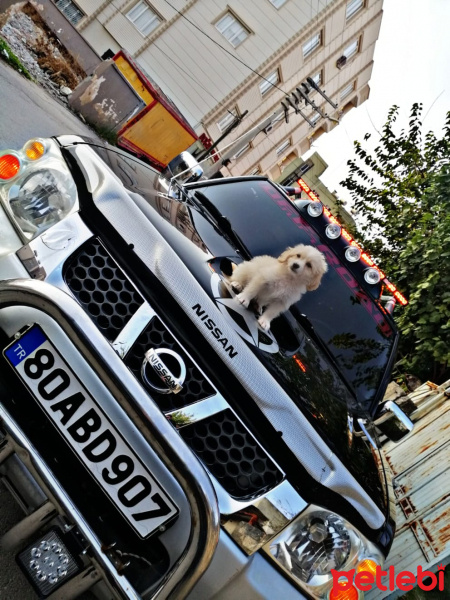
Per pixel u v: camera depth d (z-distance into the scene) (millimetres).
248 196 3787
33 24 11305
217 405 1685
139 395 1394
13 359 1613
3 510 1788
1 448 1557
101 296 1761
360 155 9977
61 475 1585
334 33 20656
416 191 8844
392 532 1946
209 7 17438
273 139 24891
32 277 1718
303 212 3949
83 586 1530
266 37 18000
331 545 1680
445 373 6551
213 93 17969
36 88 8508
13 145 4125
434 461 3354
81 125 9742
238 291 2229
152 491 1530
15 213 1875
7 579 1688
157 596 1368
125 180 2205
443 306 5934
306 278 2340
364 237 9953
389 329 3689
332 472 1766
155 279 1785
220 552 1545
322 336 3391
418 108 9172
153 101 11320
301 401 1883
